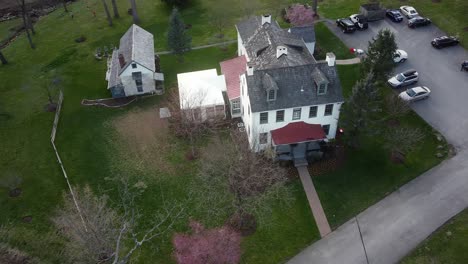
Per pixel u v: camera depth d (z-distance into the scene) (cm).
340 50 6162
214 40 6675
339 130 4909
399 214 4041
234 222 4022
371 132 4553
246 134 4900
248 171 3962
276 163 4503
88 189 4000
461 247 3722
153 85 5597
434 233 3859
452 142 4694
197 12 7475
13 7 8138
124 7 7819
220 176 4147
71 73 6162
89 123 5253
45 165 4728
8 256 3666
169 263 3753
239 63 5353
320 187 4316
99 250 3341
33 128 5231
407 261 3666
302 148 4622
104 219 3603
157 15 7488
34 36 7169
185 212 4159
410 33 6412
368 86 4178
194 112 4812
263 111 4325
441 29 6444
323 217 4056
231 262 3694
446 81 5512
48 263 3681
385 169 4462
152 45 5969
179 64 6194
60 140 5034
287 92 4375
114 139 5016
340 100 4397
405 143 4322
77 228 3353
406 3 7038
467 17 6581
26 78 6125
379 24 6662
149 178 4525
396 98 4938
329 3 7338
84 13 7738
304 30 5841
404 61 5872
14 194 4422
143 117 5306
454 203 4091
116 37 6938
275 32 5247
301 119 4553
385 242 3822
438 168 4434
